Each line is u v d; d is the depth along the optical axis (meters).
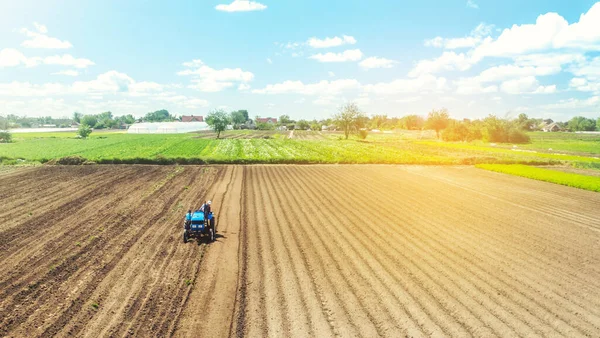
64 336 10.59
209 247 18.31
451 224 23.58
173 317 11.90
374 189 34.91
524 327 12.00
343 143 90.31
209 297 13.29
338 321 11.95
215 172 43.19
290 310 12.56
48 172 41.00
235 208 26.28
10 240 18.45
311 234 20.70
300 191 33.09
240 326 11.52
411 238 20.50
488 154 69.12
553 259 18.08
